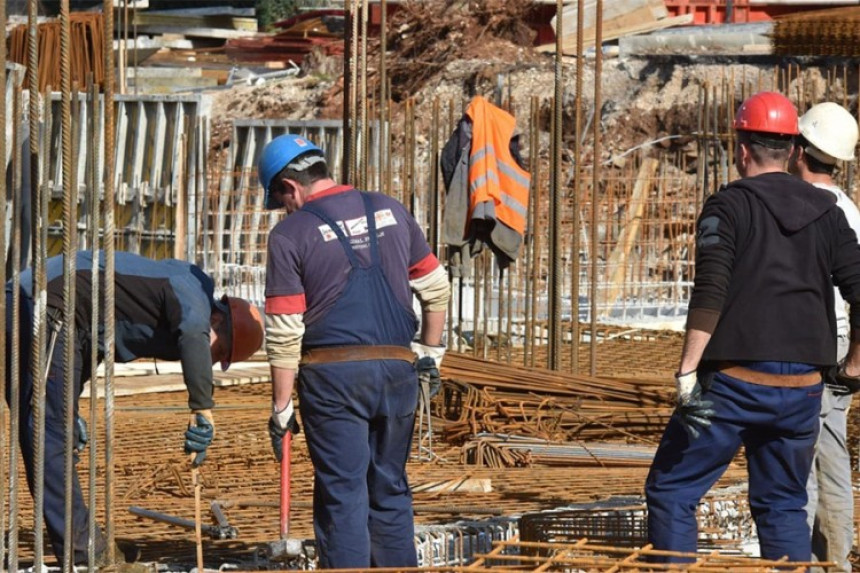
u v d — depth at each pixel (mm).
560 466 24156
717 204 14203
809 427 14383
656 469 14555
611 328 41125
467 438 26375
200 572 15023
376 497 15062
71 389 13742
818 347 14125
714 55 65625
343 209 14578
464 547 17141
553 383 28250
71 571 13992
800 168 16469
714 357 14062
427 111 71438
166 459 23266
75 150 13711
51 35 63719
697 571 12305
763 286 13969
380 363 14422
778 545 14477
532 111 32406
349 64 26594
